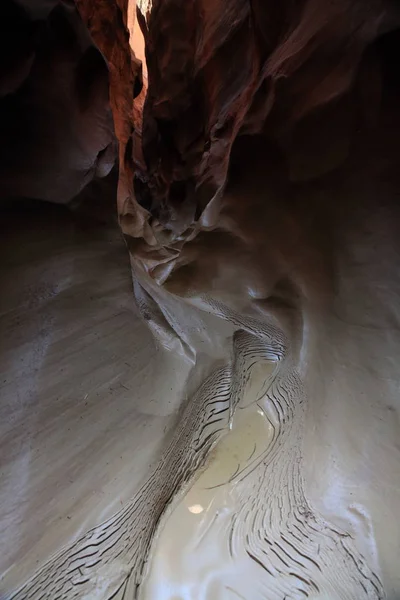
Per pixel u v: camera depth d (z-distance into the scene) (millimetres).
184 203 5637
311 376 2445
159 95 6375
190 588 2479
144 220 4988
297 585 2453
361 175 1990
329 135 2152
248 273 2729
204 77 5320
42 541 1907
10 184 1933
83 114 2260
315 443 2420
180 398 2900
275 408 2824
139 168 6578
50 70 2039
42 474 1913
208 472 2777
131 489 2303
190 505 2660
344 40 2117
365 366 2105
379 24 1890
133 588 2309
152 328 2936
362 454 2197
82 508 2059
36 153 2020
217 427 2965
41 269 2023
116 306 2463
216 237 2842
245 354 3197
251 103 2754
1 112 1871
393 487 2111
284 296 2564
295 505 2537
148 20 6895
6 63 1858
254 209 2562
